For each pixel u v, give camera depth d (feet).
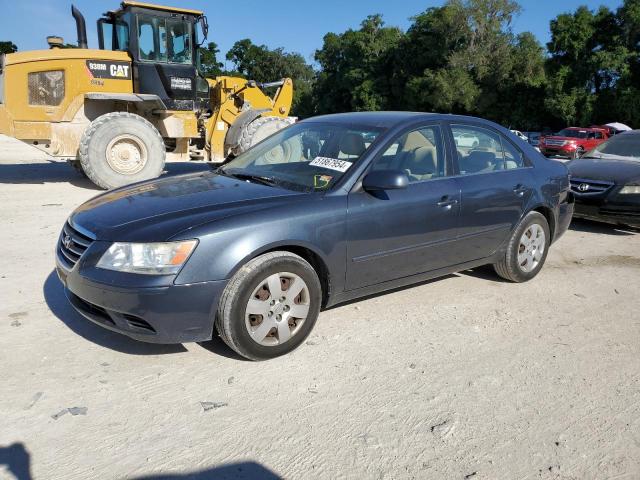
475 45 158.92
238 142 39.11
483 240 16.14
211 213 11.64
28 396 10.39
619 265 20.38
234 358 12.12
